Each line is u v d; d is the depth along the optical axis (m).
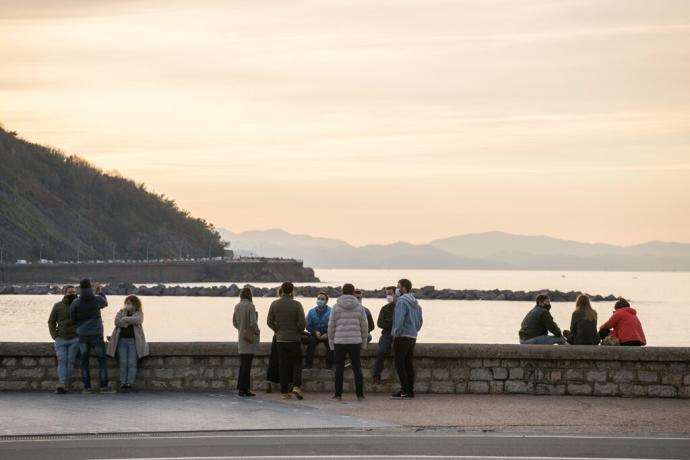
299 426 21.23
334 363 26.20
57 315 26.78
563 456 17.53
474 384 26.70
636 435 20.31
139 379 27.34
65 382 26.62
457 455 17.58
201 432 20.52
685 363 25.98
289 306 25.86
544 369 26.53
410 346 25.86
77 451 17.97
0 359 27.25
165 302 199.25
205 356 27.38
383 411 23.50
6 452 17.86
